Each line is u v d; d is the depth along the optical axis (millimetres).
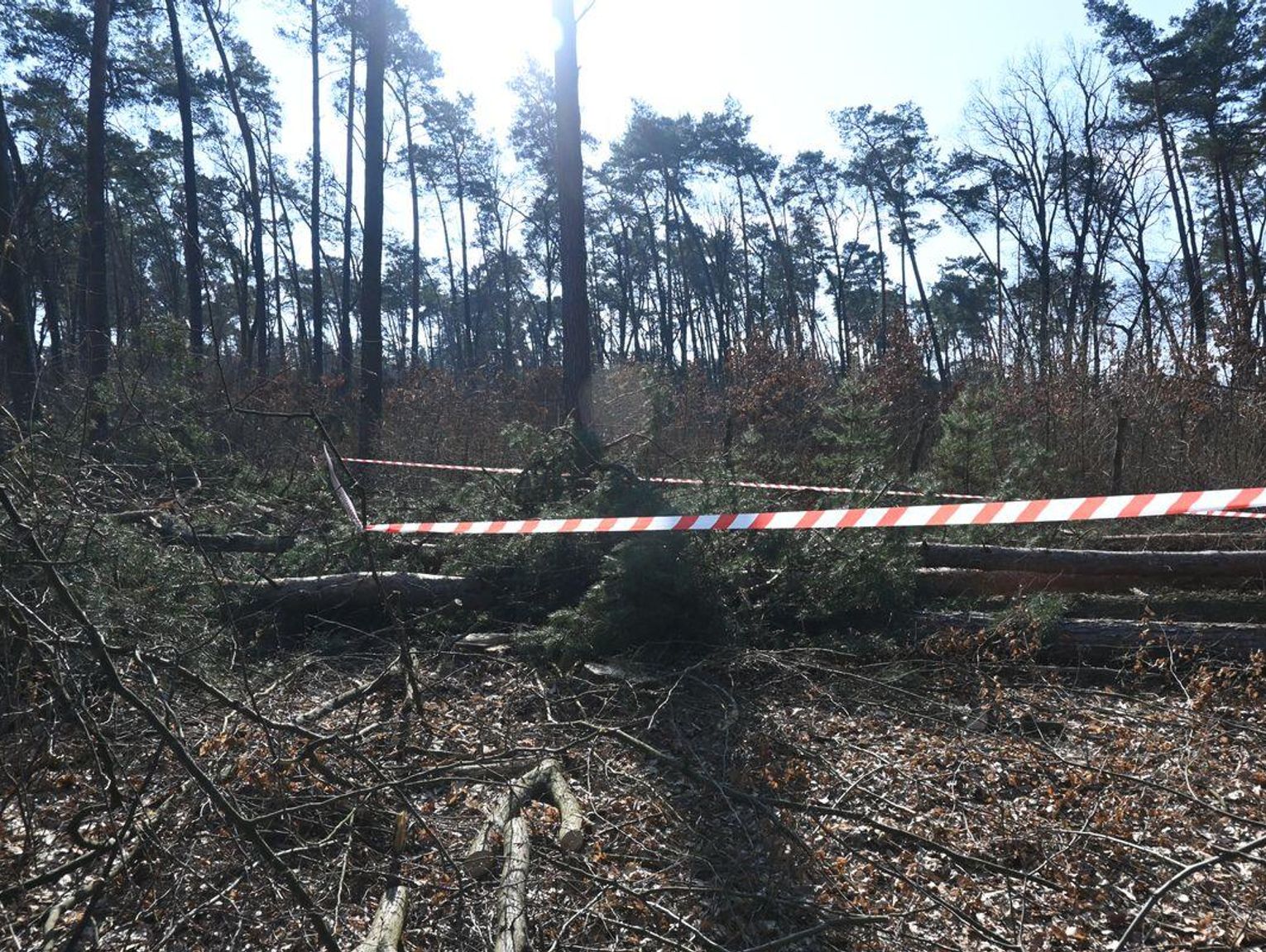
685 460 8688
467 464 11930
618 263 49094
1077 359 13023
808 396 13945
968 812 3939
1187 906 3277
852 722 4875
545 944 3068
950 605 6422
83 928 2984
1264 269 31391
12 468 4285
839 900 3340
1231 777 4203
